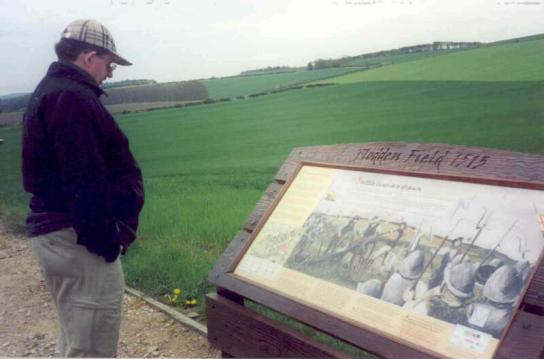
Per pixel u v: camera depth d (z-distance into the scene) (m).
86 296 2.72
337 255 2.46
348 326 2.19
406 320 2.07
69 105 2.52
